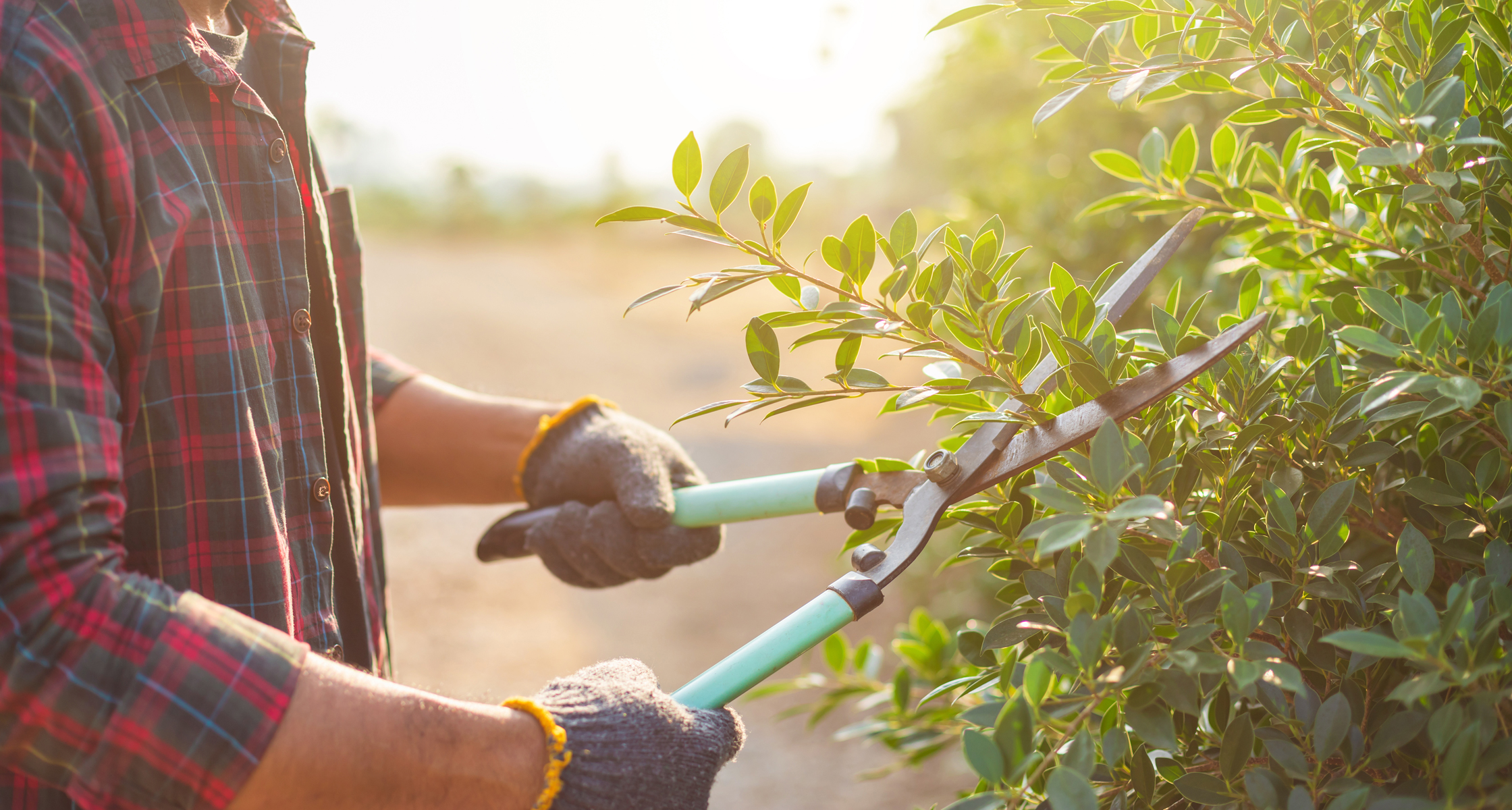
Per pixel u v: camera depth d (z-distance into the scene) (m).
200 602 0.68
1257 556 0.76
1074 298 0.78
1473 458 0.79
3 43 0.68
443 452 1.35
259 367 0.88
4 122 0.66
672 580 4.78
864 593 0.81
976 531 0.90
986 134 3.19
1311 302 0.87
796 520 5.45
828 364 8.50
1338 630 0.74
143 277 0.74
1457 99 0.69
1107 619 0.61
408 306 11.05
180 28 0.85
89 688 0.63
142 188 0.75
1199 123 1.91
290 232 0.95
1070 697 0.64
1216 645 0.67
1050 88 2.73
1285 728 0.69
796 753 3.33
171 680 0.64
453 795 0.72
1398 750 0.66
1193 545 0.67
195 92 0.88
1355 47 0.78
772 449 6.61
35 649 0.62
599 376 8.90
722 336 10.15
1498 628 0.65
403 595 4.39
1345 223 0.95
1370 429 0.81
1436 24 0.76
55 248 0.66
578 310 11.45
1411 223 0.90
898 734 1.48
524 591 4.53
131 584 0.66
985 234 0.78
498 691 3.65
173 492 0.81
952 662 1.54
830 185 16.11
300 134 1.04
